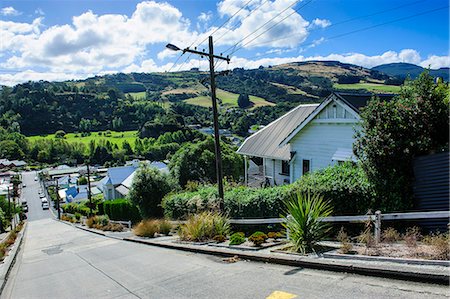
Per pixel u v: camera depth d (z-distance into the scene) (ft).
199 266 27.96
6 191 307.58
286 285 19.42
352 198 32.30
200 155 118.52
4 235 129.18
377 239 24.59
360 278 18.78
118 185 171.83
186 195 63.93
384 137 31.24
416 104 31.60
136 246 46.73
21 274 35.65
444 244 19.85
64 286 27.09
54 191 307.37
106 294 23.06
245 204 44.47
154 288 22.95
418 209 30.09
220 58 51.21
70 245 59.26
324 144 53.57
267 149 70.03
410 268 17.65
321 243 27.35
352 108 46.42
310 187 34.58
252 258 27.43
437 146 30.55
